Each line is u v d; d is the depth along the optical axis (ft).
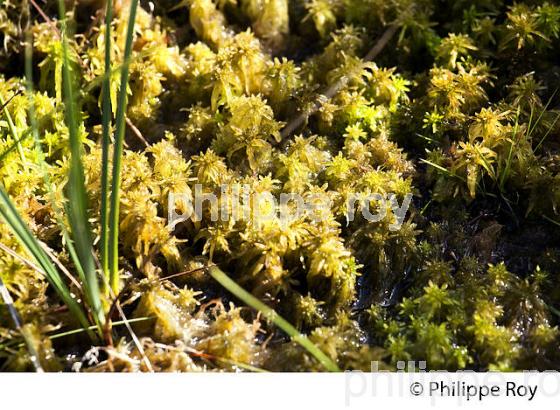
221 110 1.77
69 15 1.79
